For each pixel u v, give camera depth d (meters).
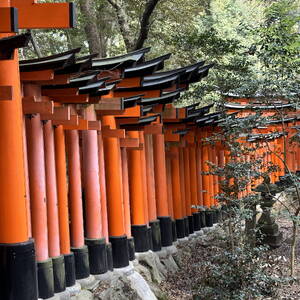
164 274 8.98
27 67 5.18
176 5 15.45
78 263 6.55
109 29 17.31
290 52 9.40
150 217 9.44
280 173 18.08
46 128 5.93
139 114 7.61
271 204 10.73
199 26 18.56
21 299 4.89
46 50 16.98
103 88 6.38
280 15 9.86
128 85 7.29
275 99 9.66
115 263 7.53
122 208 7.75
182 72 7.92
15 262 4.86
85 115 7.03
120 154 7.97
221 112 10.40
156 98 8.34
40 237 5.64
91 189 7.01
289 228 13.74
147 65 7.12
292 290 8.37
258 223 10.80
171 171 10.86
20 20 4.38
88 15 13.73
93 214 6.98
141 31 13.08
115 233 7.62
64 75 5.49
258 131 14.23
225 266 7.13
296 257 10.50
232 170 7.80
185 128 10.65
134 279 7.50
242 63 10.45
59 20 4.36
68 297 6.01
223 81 10.42
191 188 12.16
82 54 17.48
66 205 6.30
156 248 9.39
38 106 5.30
